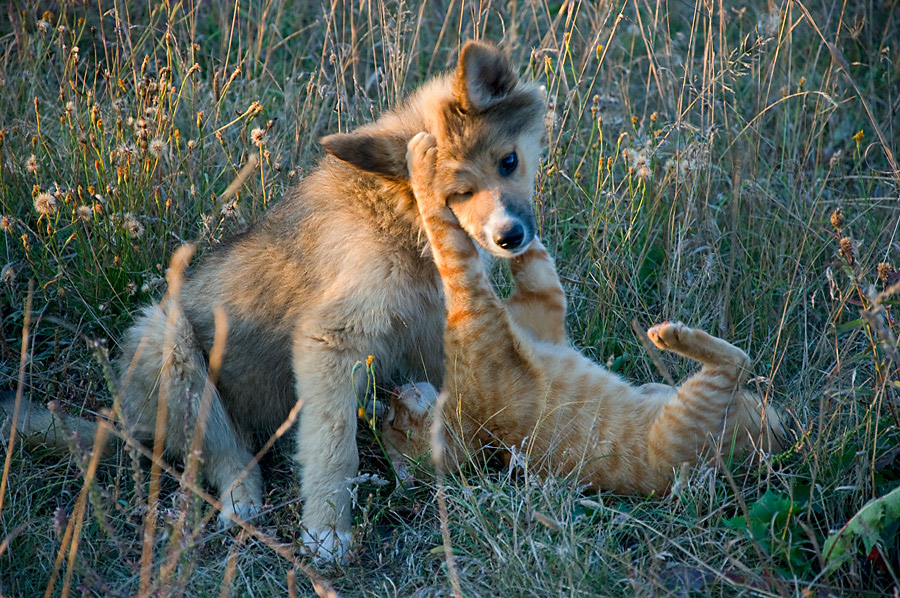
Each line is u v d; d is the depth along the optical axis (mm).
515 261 7777
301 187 7957
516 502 6836
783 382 8172
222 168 10305
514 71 7906
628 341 8695
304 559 6793
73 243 9609
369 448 8117
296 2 13766
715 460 6785
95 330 9016
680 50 12672
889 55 11789
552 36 11336
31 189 9828
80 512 6211
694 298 9086
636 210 9391
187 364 7711
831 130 11016
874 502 5789
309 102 10969
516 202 7289
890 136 10750
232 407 8180
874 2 12242
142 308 8398
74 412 8289
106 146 9500
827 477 6676
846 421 7180
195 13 11773
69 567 5750
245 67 12461
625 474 6992
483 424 7320
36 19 11945
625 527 6691
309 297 7535
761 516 6312
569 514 6426
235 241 8156
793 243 9328
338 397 7281
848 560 5879
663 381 8367
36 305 9109
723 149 10523
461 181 7152
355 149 7172
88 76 11938
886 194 9805
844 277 8602
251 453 8430
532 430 7207
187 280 8258
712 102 9812
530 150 7715
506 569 6184
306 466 7258
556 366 7242
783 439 7160
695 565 6211
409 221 7418
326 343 7277
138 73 11250
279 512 7445
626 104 10938
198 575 6465
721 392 6750
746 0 13062
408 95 8273
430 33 13508
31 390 8344
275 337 7812
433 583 6402
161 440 7246
